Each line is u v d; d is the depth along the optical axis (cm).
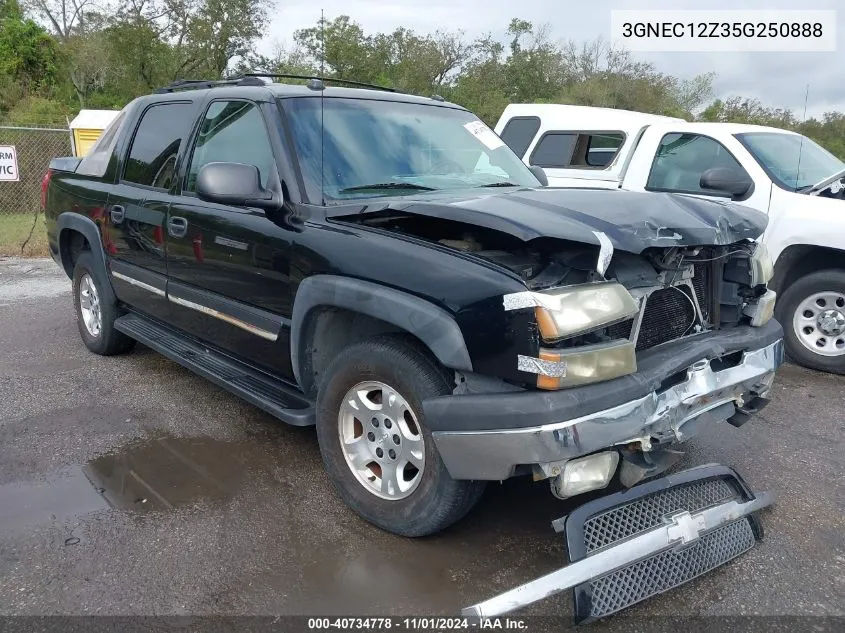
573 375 251
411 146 392
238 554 299
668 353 292
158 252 438
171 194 430
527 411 249
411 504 297
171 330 475
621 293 267
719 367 315
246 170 329
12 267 979
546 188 375
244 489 355
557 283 262
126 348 560
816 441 431
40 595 270
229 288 380
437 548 305
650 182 667
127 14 3375
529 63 3641
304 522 325
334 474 328
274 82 427
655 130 677
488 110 3397
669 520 271
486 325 258
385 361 294
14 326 655
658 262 293
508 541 312
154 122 478
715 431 444
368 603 270
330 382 321
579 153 742
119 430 423
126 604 266
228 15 3359
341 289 302
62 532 313
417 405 286
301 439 416
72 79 3550
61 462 381
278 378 375
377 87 457
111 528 317
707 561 282
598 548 257
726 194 605
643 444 271
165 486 357
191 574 285
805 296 566
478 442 259
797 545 315
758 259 337
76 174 559
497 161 431
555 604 272
